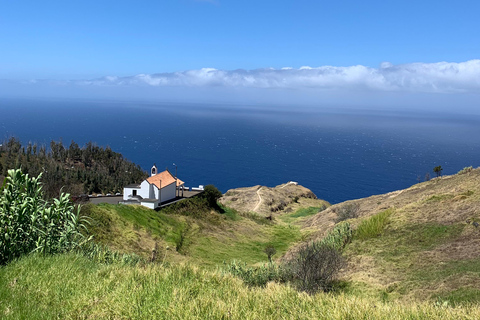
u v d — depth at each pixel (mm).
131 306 7156
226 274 10883
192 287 8672
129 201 56531
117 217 44094
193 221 56531
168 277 9305
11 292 7555
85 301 7461
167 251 40688
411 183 173875
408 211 38062
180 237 47438
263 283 20797
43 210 11086
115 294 7766
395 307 7746
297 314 7203
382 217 36844
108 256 13180
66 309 7043
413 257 26766
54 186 50312
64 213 11812
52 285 8172
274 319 7023
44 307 7043
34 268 9102
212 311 6957
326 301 8086
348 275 25453
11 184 10719
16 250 10352
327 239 36406
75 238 12852
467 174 51031
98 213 42125
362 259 29000
